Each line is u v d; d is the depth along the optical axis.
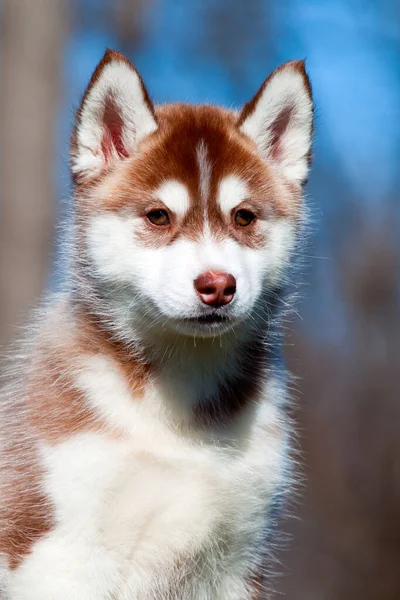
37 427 9.33
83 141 9.94
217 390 9.80
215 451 9.55
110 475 9.11
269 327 10.16
